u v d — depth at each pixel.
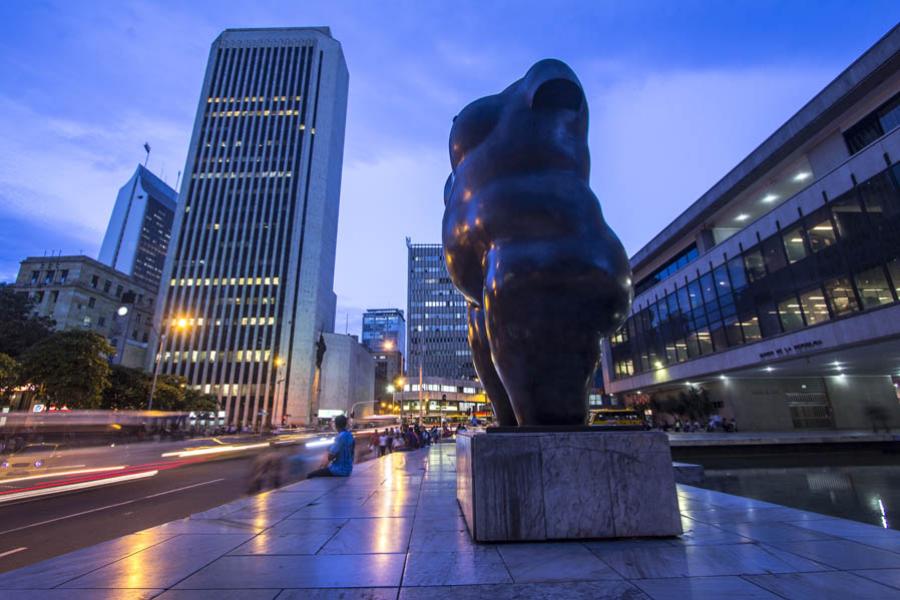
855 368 29.27
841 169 22.06
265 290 75.25
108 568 2.88
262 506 5.18
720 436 24.14
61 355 29.56
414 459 14.38
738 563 2.89
